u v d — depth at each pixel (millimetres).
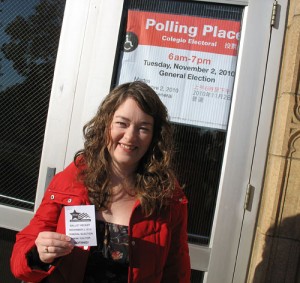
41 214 1346
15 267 1258
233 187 2105
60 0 2312
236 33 2141
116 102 1354
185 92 2160
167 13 2178
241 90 2104
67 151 2242
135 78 2189
